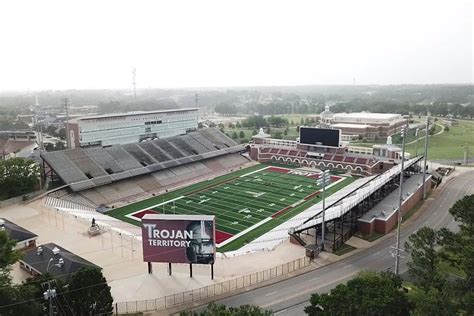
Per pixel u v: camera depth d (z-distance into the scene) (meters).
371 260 63.25
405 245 54.22
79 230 74.56
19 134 194.62
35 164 95.75
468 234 50.28
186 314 37.94
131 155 116.88
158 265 61.03
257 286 55.16
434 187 105.50
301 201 98.00
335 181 117.38
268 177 122.31
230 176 123.69
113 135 120.88
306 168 134.12
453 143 182.25
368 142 188.75
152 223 55.38
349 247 68.38
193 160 126.69
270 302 51.03
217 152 137.38
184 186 112.06
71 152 106.75
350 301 36.62
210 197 101.81
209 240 54.81
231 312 35.50
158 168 115.25
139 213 90.62
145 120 129.75
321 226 70.69
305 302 50.88
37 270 55.69
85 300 42.25
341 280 56.78
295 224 78.75
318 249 66.00
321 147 136.50
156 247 56.16
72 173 99.56
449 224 78.81
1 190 89.12
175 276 57.72
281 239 72.06
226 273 59.00
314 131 136.25
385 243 70.00
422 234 49.88
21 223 77.38
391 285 38.97
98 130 116.62
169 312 48.84
